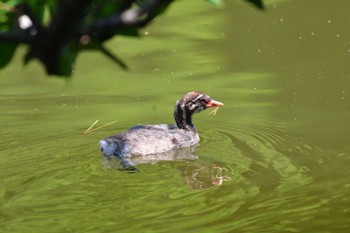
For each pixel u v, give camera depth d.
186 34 22.03
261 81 18.48
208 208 10.97
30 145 14.43
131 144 13.78
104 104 17.30
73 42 2.64
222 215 10.70
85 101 17.53
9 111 16.81
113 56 2.76
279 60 19.73
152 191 11.70
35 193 11.64
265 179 12.30
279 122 15.85
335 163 13.09
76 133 15.26
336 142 14.34
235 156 13.80
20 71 19.98
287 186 11.95
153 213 10.79
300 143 14.43
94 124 15.60
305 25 21.80
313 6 23.05
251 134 15.24
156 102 17.41
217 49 20.80
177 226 10.28
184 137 14.65
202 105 15.38
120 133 14.56
